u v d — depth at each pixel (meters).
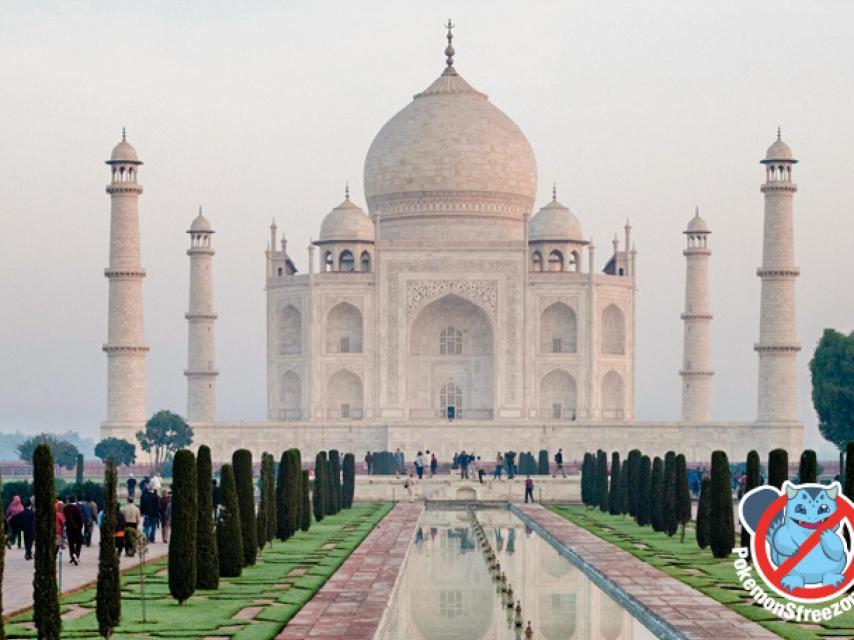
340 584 79.00
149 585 77.69
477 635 67.94
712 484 93.69
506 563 97.25
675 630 63.78
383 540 107.38
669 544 104.38
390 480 166.12
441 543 112.44
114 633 61.78
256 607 69.81
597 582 85.94
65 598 71.88
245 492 88.19
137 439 197.38
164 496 105.19
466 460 175.12
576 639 66.62
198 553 75.50
